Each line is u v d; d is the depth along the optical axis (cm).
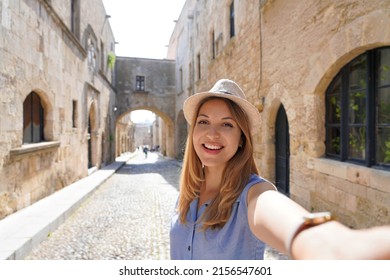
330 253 57
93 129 1333
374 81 325
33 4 579
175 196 774
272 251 344
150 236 441
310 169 436
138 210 614
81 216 563
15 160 509
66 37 819
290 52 492
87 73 1108
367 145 328
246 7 722
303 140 455
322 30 393
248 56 709
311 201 434
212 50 1126
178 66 2109
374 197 300
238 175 122
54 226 468
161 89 2214
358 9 320
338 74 392
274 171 617
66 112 829
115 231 467
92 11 1223
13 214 500
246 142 130
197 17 1427
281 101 531
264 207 90
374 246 54
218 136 126
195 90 1465
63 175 810
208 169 137
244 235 110
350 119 373
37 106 669
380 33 288
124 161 2006
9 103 477
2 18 453
